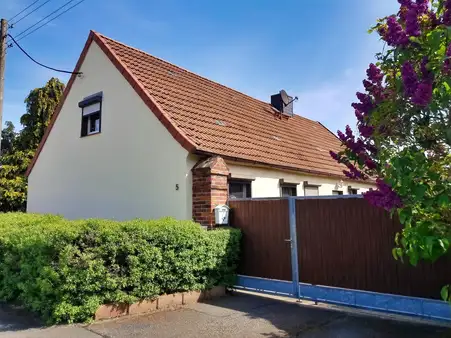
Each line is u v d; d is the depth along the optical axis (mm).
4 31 11336
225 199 8102
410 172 3299
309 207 6879
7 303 6766
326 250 6598
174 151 8484
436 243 3279
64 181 12281
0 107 11258
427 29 3598
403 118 3693
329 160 14141
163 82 10977
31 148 21906
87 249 5594
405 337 4973
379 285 5957
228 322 5633
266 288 7297
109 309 5777
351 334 5105
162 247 6402
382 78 4129
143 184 9211
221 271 7391
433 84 3244
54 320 5465
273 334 5105
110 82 10836
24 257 6172
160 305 6363
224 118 11219
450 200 3211
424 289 5516
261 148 10578
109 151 10523
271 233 7371
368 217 6168
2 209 20047
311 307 6516
